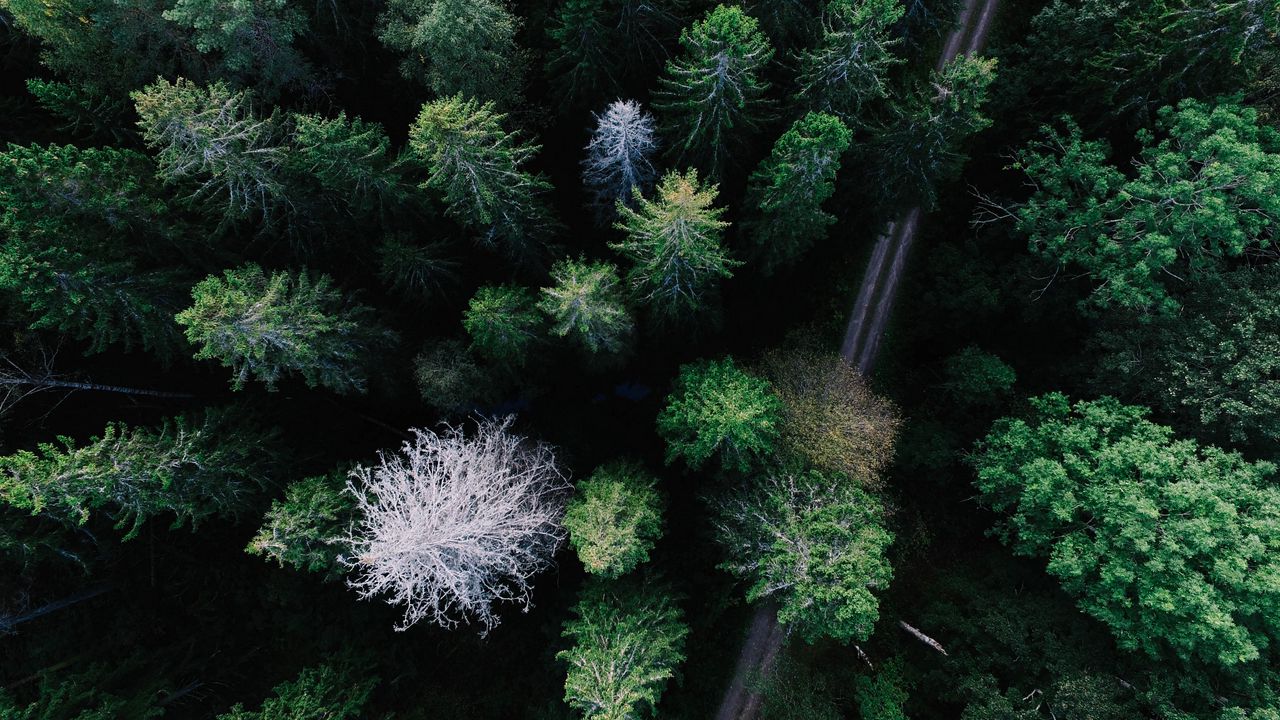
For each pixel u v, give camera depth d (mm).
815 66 17500
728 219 23234
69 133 19438
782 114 19766
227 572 24703
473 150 15523
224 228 18094
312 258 21047
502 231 18953
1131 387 21062
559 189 23328
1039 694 20438
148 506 18234
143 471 17422
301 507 18766
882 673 23031
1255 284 19375
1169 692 18047
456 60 18141
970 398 24000
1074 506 18906
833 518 19234
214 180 17062
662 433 19875
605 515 17859
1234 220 17375
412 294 21344
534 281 22359
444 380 20031
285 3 17547
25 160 14844
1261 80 19891
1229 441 19766
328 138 15602
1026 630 20969
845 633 18016
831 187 17172
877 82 17594
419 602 20125
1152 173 18453
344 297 20453
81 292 16422
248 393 22656
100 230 16969
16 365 18422
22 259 15055
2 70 19719
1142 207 18562
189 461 18281
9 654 21688
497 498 19266
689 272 18453
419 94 21828
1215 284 19500
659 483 24578
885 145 19812
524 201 18656
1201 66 18422
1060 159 21922
